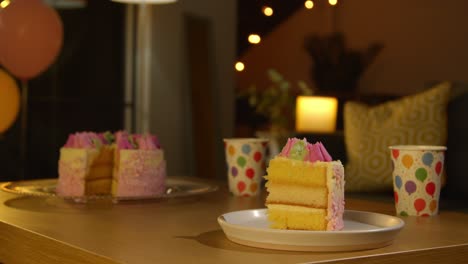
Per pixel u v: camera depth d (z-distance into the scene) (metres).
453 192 2.27
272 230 0.93
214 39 4.86
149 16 4.60
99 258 0.90
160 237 1.05
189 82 4.75
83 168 1.57
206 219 1.25
